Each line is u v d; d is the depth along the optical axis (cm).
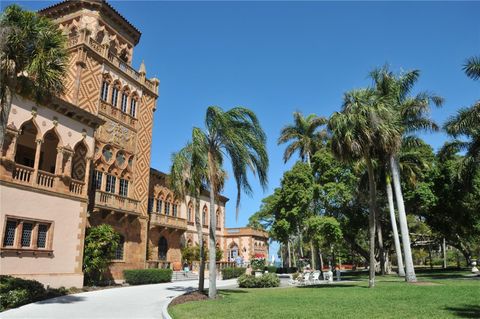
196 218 2067
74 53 2889
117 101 3241
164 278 3192
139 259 3256
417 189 3753
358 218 4156
